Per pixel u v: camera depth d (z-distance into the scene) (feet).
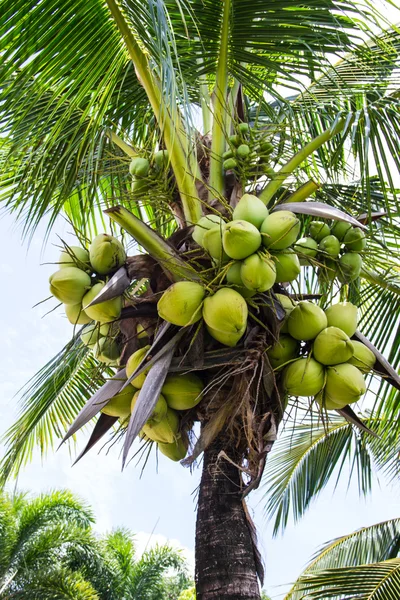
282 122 12.64
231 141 11.32
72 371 16.98
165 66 8.84
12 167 13.46
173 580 51.93
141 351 9.41
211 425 8.93
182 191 10.52
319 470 23.59
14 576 36.04
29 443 19.10
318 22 11.58
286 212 8.92
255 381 9.04
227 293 8.61
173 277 9.66
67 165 13.23
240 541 8.45
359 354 9.74
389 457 21.95
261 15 11.53
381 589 14.66
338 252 11.10
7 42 9.58
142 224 9.36
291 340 9.53
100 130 13.01
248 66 14.46
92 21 10.12
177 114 10.63
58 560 39.11
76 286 9.71
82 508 40.88
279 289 9.89
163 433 9.26
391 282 15.07
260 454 8.59
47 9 9.62
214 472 8.89
